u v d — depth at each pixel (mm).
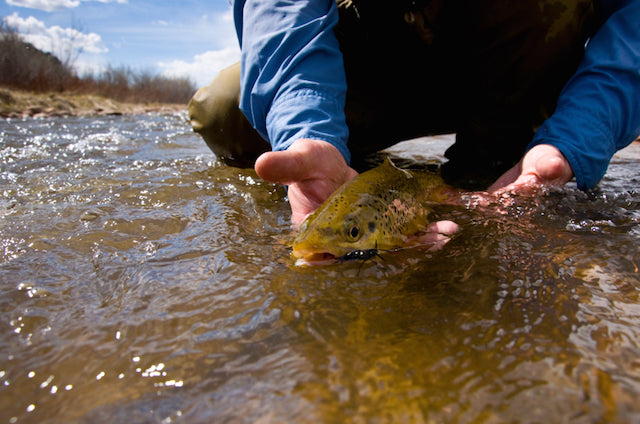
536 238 1631
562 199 2082
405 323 1061
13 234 1753
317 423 750
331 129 1918
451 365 895
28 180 2744
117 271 1403
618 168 3242
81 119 9492
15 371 920
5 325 1093
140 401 831
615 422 726
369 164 3516
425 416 754
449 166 3334
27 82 14984
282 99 1979
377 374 874
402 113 3146
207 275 1361
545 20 2365
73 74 18172
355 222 1538
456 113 3174
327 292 1228
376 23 2641
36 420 789
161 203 2229
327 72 2039
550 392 804
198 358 951
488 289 1229
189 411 801
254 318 1101
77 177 2838
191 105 3236
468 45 2646
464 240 1631
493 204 2037
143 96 23766
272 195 2389
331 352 955
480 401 786
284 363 923
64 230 1808
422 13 2469
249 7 2182
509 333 1007
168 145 4691
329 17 2168
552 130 2154
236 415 784
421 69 2891
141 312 1147
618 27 2189
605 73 2104
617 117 2076
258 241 1675
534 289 1224
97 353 979
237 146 3156
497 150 3053
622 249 1500
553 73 2592
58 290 1277
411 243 1641
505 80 2660
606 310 1106
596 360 899
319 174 1765
